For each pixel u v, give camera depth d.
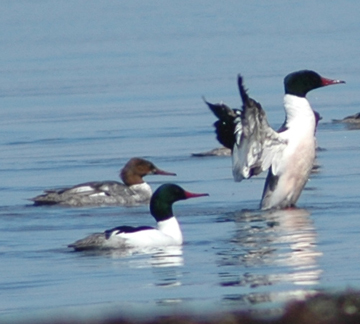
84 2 111.69
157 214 17.58
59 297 14.26
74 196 21.86
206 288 14.34
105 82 47.09
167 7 101.50
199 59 55.78
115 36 72.31
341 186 22.31
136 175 22.73
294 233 17.84
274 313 11.52
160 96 41.56
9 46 67.69
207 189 22.94
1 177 25.58
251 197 21.72
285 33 69.75
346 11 88.62
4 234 18.81
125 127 33.72
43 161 27.72
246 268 15.53
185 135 31.72
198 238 17.81
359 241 17.05
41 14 98.88
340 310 11.28
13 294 14.59
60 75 50.84
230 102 39.09
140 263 16.14
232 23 81.12
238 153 18.75
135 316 11.84
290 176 19.36
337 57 53.81
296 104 19.39
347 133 31.34
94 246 17.16
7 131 33.78
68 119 36.12
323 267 15.37
